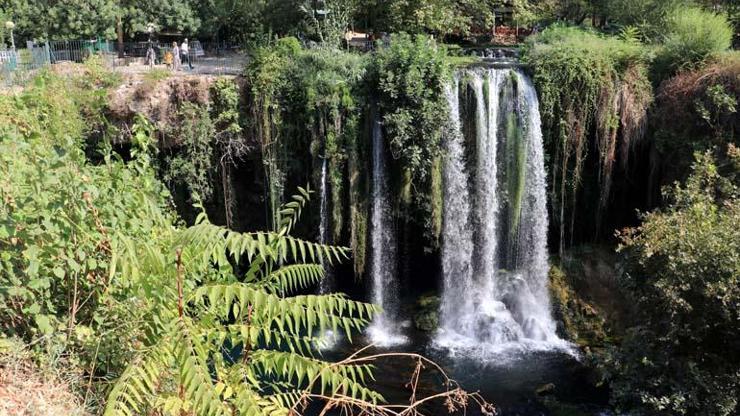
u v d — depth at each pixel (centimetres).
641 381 917
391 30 1916
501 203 1583
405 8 1880
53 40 2544
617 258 1554
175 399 347
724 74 1414
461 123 1528
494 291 1596
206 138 1544
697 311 868
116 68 1861
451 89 1489
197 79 1545
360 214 1536
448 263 1580
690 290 866
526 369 1295
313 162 1523
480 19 2206
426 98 1454
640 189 1614
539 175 1559
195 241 337
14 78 1442
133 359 362
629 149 1562
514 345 1427
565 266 1591
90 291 472
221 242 354
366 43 2000
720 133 1412
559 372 1280
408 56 1459
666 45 1566
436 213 1518
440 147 1497
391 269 1591
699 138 1452
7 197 418
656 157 1523
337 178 1514
